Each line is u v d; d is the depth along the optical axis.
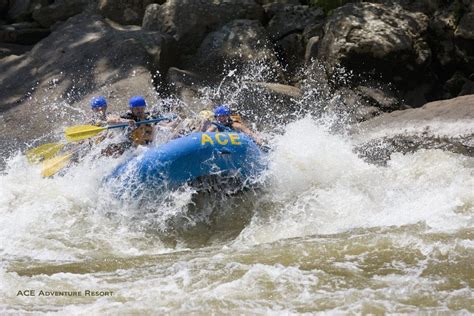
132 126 20.89
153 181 19.05
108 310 13.00
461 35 29.12
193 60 32.81
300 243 16.05
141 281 14.37
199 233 18.53
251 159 19.41
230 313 12.72
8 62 33.16
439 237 15.59
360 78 29.17
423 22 30.11
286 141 21.80
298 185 20.03
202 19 33.56
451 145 23.36
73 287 14.22
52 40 33.78
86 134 20.44
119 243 17.91
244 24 32.84
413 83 29.78
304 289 13.55
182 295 13.55
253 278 14.12
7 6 39.25
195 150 18.83
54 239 18.05
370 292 13.28
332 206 18.86
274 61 32.00
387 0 31.47
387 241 15.63
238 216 19.05
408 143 24.17
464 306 12.61
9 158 26.20
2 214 19.83
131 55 31.06
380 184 20.16
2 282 14.58
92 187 20.45
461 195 18.59
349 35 29.19
